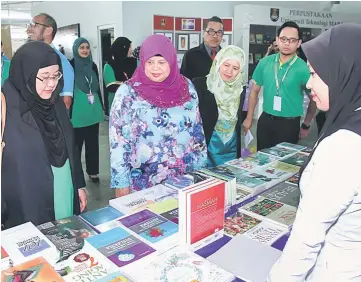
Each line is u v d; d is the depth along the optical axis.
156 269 0.96
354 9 8.09
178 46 6.19
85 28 7.25
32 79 1.32
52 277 0.89
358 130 0.72
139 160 1.63
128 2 5.97
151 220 1.19
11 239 1.06
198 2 6.59
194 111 1.72
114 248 1.03
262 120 2.77
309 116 2.90
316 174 0.75
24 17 11.92
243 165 1.78
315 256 0.79
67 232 1.12
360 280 0.79
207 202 1.10
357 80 0.77
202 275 0.94
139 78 1.62
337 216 0.75
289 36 2.49
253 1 7.26
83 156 4.62
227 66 1.94
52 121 1.43
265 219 1.27
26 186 1.36
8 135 1.33
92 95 3.51
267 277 0.88
